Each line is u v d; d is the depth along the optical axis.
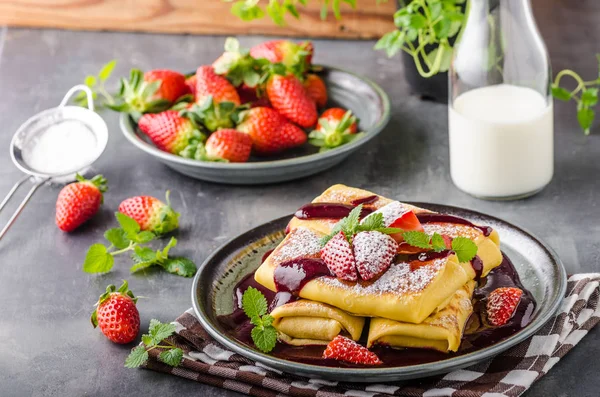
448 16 1.25
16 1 1.58
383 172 1.26
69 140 1.28
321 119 1.28
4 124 1.37
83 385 1.01
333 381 0.98
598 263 1.10
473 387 0.97
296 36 1.55
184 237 1.18
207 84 1.30
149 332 1.05
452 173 1.22
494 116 1.18
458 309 1.00
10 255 1.17
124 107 1.31
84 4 1.57
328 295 1.00
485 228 1.05
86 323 1.08
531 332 0.98
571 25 1.50
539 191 1.21
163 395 1.00
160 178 1.27
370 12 1.52
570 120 1.32
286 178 1.24
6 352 1.05
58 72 1.48
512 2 1.17
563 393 0.98
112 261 1.13
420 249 1.01
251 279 1.07
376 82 1.43
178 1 1.56
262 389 0.99
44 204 1.24
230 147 1.24
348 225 1.01
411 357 0.99
